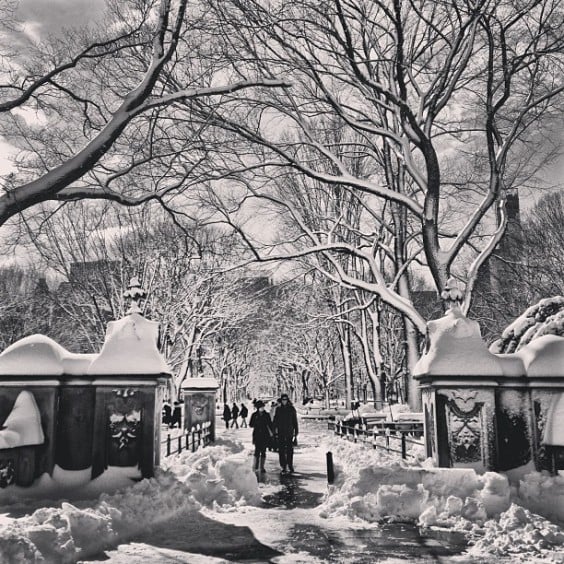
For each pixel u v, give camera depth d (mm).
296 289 41719
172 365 31781
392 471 9156
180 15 10906
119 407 9695
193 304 30375
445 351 9898
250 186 19328
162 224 27844
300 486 11961
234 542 7293
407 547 7035
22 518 6914
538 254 30438
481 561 6422
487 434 9547
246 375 80625
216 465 10539
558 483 8516
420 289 49750
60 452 9641
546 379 9586
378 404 30469
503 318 33156
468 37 16828
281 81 11891
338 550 6902
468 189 23188
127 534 7469
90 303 26766
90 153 10180
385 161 24250
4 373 9445
